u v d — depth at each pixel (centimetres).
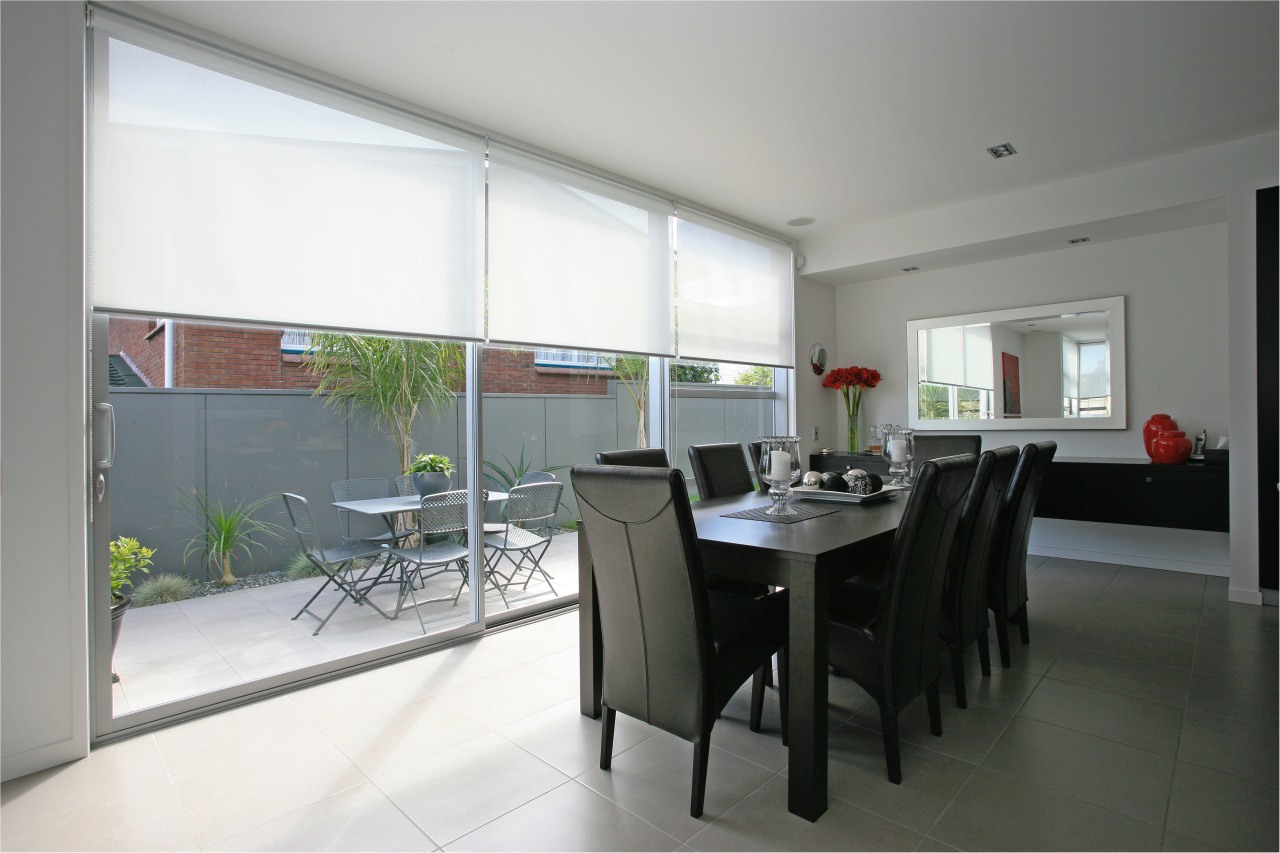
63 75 209
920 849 161
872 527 223
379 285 289
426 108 306
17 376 201
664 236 425
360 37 251
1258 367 350
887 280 557
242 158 254
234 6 230
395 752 212
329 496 316
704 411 481
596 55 265
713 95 298
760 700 226
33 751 202
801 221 488
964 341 513
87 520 220
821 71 278
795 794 177
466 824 174
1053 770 196
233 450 288
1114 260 445
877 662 191
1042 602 370
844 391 562
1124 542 459
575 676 275
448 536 341
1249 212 348
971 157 369
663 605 177
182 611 275
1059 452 471
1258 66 275
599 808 180
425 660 295
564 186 365
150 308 232
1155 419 414
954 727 225
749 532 216
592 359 414
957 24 246
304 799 186
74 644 210
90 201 221
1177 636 309
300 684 266
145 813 180
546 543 389
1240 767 195
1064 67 276
